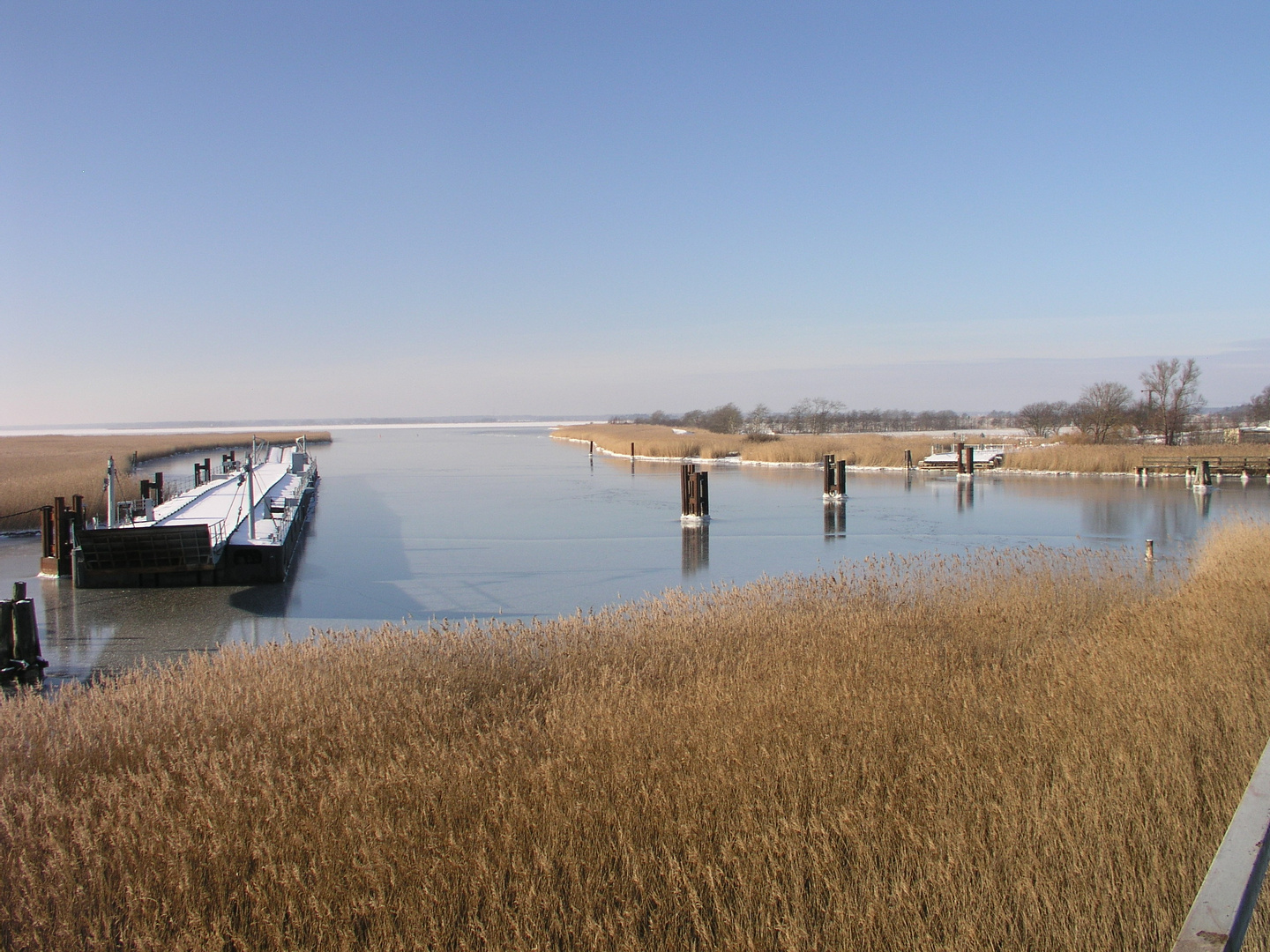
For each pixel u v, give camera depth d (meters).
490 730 7.23
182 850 5.23
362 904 4.72
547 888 4.87
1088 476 44.12
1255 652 8.86
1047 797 5.56
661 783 5.91
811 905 4.79
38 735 7.08
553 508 32.38
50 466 46.38
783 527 26.48
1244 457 44.62
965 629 10.87
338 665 9.12
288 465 40.47
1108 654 8.88
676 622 10.99
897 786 5.93
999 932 4.52
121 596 17.03
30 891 4.95
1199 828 5.26
